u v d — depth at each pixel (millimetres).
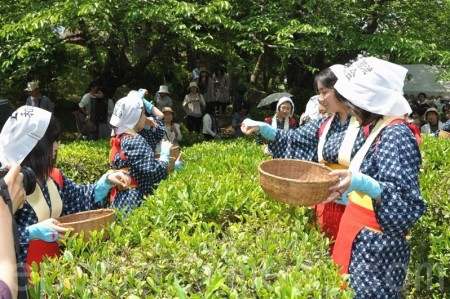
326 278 2293
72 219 2885
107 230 2736
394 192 2615
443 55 10055
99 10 8000
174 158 4801
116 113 4098
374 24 11320
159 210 2979
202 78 13453
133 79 12766
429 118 10266
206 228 2801
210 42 10141
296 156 3537
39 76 12609
